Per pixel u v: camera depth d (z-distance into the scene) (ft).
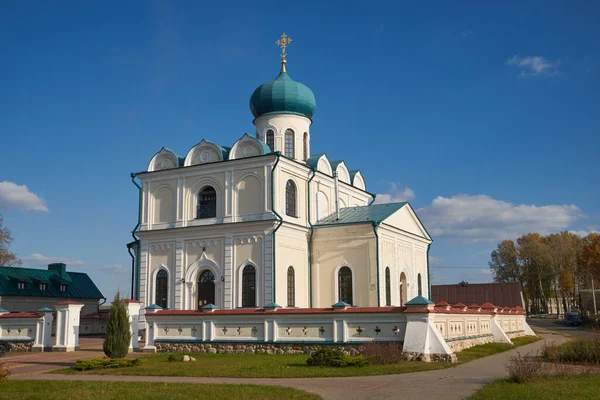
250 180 131.44
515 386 57.82
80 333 162.61
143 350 105.09
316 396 53.78
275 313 95.96
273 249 125.70
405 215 151.43
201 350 100.63
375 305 129.39
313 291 136.77
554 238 358.02
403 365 76.13
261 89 156.66
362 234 133.49
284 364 79.87
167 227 138.92
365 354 81.92
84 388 60.80
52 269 205.05
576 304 385.91
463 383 62.80
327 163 153.79
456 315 99.30
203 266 132.98
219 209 133.69
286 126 155.43
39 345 110.83
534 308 413.18
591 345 82.17
